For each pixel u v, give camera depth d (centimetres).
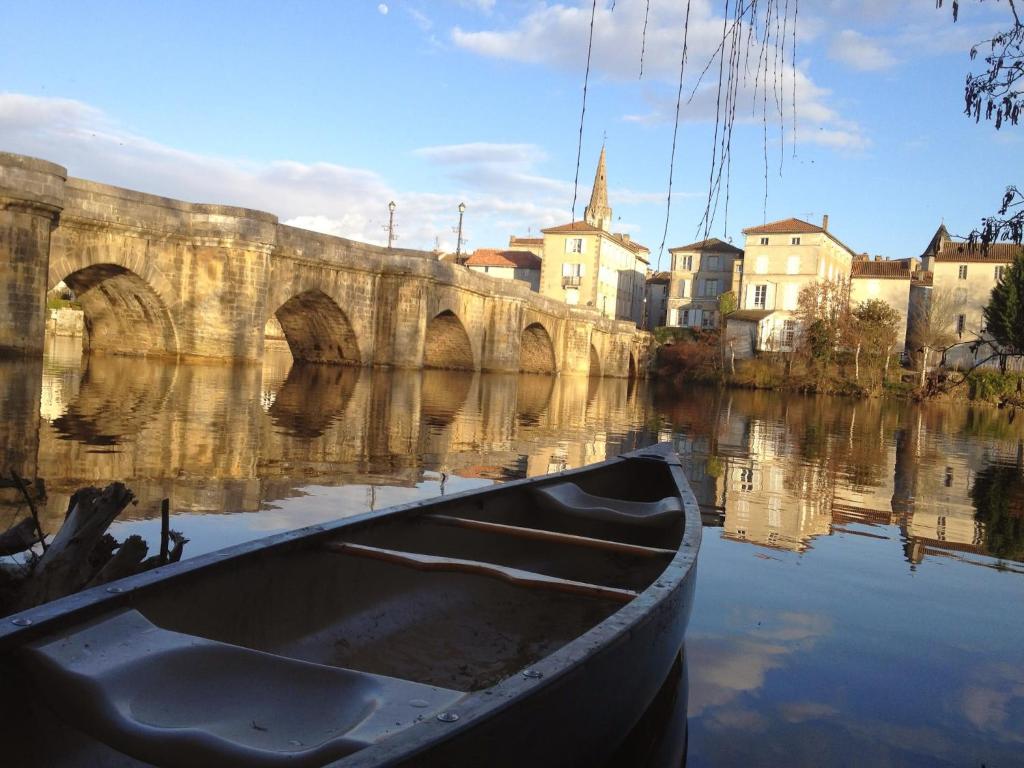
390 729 223
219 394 1916
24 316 2167
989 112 435
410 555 386
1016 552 818
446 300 4272
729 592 606
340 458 1124
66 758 256
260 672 262
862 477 1370
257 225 2977
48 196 2153
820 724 389
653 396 4078
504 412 2219
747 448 1766
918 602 611
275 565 363
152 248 2781
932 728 394
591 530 600
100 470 871
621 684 296
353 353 3953
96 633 263
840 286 6125
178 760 218
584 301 7562
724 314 6500
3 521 627
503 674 392
